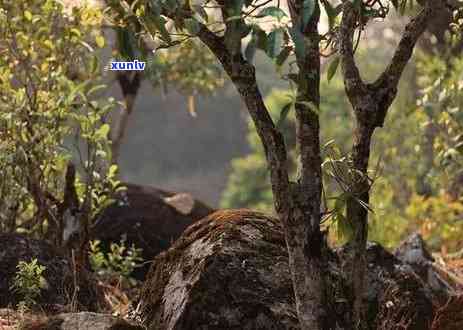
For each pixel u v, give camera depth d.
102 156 10.48
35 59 10.80
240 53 6.05
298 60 6.05
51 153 10.44
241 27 5.43
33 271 8.55
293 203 6.34
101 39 11.00
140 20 6.00
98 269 10.74
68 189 10.54
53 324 7.12
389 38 19.72
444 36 13.18
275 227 7.92
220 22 5.93
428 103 12.08
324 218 7.01
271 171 6.28
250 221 7.85
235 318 7.28
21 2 10.67
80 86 10.48
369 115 6.45
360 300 6.66
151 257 12.38
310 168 6.34
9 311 8.51
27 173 10.46
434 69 14.06
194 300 7.28
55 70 10.84
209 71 14.28
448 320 7.34
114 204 12.55
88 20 10.77
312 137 6.32
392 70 6.50
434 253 13.94
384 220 15.57
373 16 6.61
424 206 15.41
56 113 10.38
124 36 5.87
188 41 6.55
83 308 9.33
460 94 11.73
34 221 10.68
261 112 6.19
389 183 16.61
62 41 10.87
